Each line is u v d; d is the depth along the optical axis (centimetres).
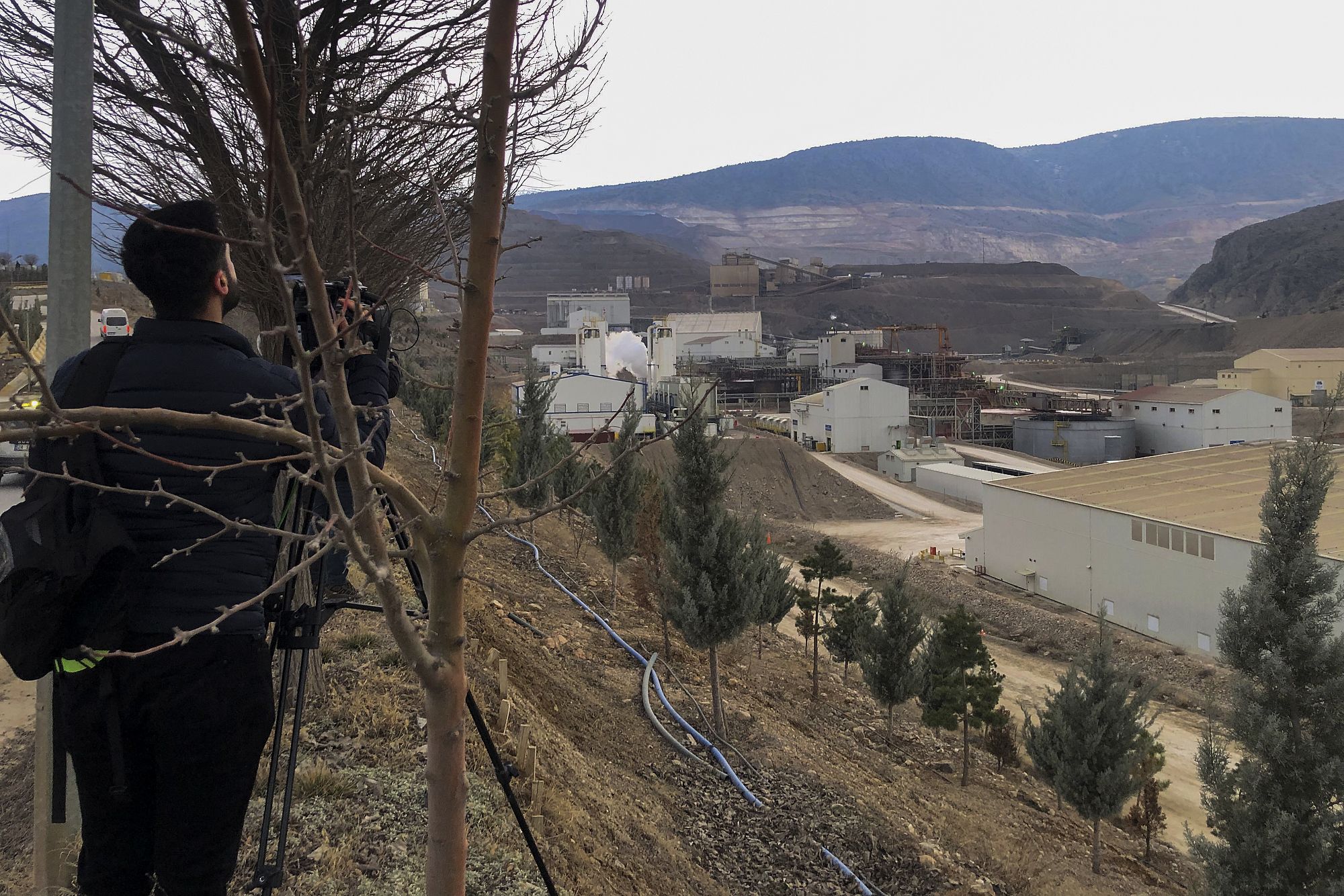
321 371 323
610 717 1512
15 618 238
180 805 264
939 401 10919
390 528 427
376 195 711
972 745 2689
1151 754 2261
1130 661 3612
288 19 540
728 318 18488
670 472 1838
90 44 442
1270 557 1530
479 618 1473
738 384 12750
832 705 2639
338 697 852
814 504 7162
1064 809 2267
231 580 270
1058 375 18212
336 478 352
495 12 254
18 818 678
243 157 715
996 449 9531
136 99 690
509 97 261
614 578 2566
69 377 270
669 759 1450
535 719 1159
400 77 712
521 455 2836
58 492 253
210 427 214
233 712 268
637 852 969
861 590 4734
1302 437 1567
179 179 790
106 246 730
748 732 1711
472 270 262
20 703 909
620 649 2014
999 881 1413
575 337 15250
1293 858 1402
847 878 1178
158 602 260
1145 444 9769
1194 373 17462
